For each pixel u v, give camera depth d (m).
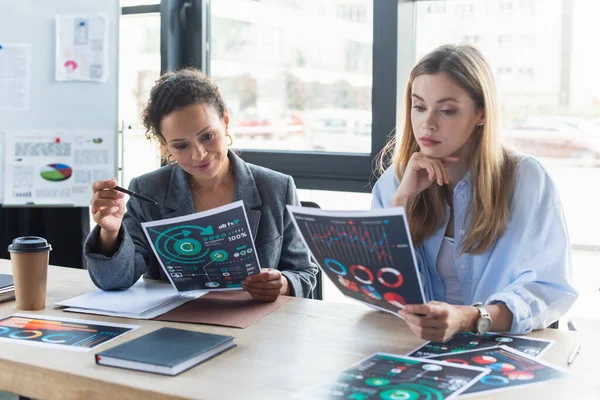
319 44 2.82
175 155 1.87
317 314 1.63
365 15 2.70
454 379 1.21
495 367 1.27
